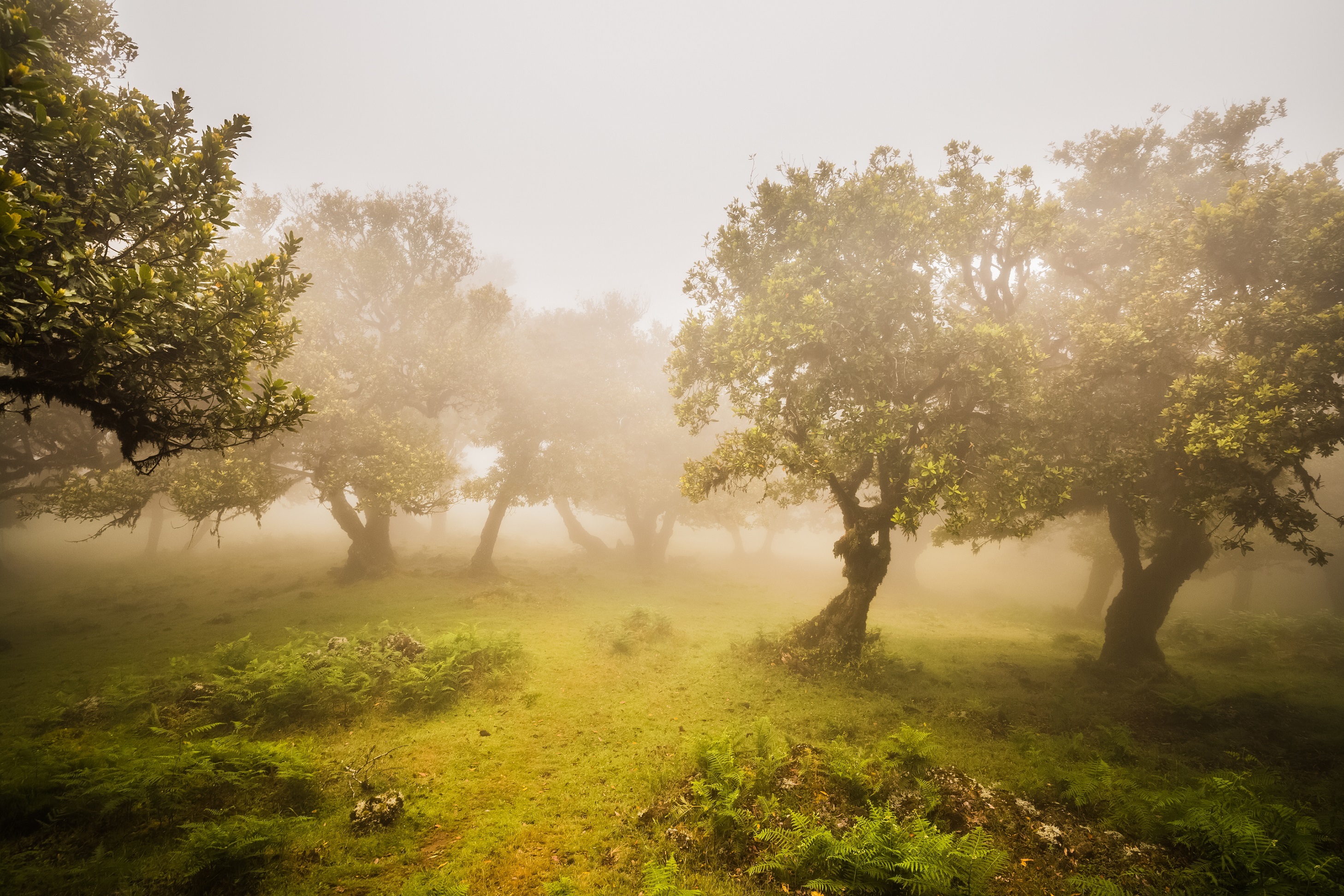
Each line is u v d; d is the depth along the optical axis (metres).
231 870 5.43
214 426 7.46
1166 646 18.33
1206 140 17.03
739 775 6.92
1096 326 12.90
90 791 6.05
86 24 9.10
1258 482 10.95
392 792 6.98
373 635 15.19
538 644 15.16
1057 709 11.28
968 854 5.30
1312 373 10.07
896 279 13.02
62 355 6.01
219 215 7.28
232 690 9.48
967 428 14.06
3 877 5.15
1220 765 8.94
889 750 8.09
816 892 5.18
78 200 6.54
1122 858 5.95
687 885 5.54
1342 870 5.36
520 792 7.62
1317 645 16.61
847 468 15.59
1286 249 11.15
